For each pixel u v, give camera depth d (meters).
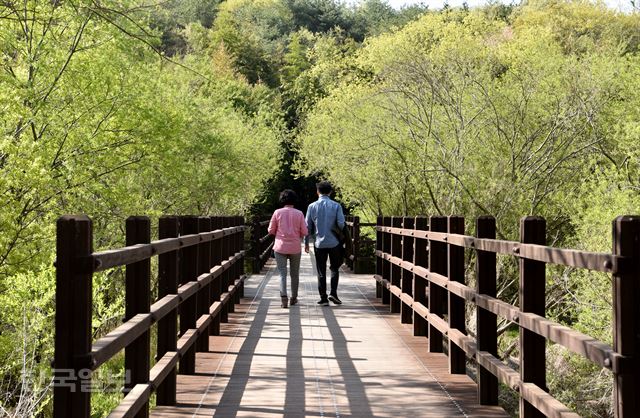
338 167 20.58
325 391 6.53
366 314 12.01
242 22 84.69
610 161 15.34
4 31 12.43
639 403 3.00
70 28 13.12
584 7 32.66
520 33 32.53
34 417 6.70
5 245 10.98
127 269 4.66
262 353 8.41
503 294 14.85
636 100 15.38
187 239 6.43
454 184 15.37
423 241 9.43
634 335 3.04
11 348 8.07
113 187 14.56
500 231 14.74
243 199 31.83
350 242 13.23
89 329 3.19
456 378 7.07
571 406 12.23
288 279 19.67
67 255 3.14
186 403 6.06
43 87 13.30
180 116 16.22
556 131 14.76
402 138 16.98
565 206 14.64
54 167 13.48
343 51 61.81
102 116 14.31
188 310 7.21
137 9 8.63
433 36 32.03
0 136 11.59
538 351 4.52
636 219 3.08
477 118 15.83
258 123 35.72
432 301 8.33
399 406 6.00
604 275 11.42
